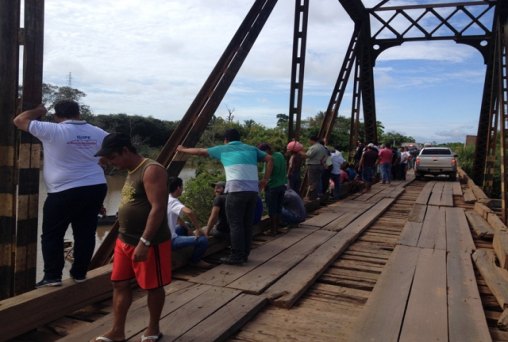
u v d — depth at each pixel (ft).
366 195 48.03
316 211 35.99
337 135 115.96
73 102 14.12
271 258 21.12
